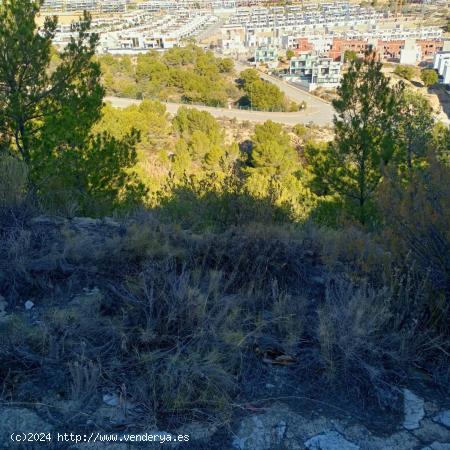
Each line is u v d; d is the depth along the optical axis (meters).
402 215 3.21
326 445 2.15
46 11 157.50
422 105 13.48
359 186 11.31
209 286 3.11
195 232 4.97
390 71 80.19
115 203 8.77
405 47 91.94
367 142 10.63
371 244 3.59
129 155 10.02
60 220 4.52
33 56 8.09
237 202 5.80
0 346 2.54
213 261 3.66
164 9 182.62
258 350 2.72
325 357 2.53
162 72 64.88
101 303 3.06
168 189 7.02
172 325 2.76
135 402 2.31
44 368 2.47
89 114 9.02
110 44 111.44
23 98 8.18
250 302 3.13
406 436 2.23
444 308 2.94
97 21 147.00
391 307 2.97
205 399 2.30
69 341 2.62
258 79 64.12
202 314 2.76
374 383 2.49
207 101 60.47
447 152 10.52
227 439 2.16
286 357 2.67
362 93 10.65
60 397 2.33
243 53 106.00
